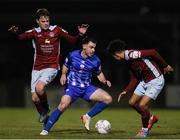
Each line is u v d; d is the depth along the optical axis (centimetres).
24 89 6444
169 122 3281
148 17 7925
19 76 7869
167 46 7819
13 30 2334
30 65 7912
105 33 7806
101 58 7400
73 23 7969
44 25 2350
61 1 7888
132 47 7831
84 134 2297
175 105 5997
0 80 7838
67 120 3638
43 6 7938
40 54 2383
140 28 7962
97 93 2316
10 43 8150
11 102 6531
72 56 2283
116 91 6122
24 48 8038
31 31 2380
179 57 7500
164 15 7788
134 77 2197
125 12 7975
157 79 2167
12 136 2184
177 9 7700
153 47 7875
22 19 8019
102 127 2342
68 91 2289
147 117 2178
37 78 2405
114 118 3875
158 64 2220
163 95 6016
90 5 7925
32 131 2514
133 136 2191
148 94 2164
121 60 2161
